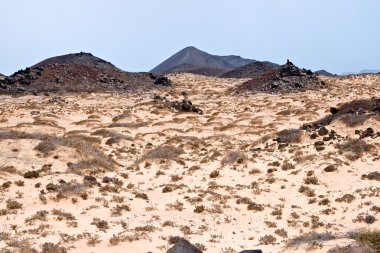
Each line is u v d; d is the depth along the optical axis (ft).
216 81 481.05
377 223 70.69
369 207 79.56
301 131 150.82
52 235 64.03
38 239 61.87
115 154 142.10
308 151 126.93
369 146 122.62
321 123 160.45
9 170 102.47
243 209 84.69
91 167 114.32
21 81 354.54
